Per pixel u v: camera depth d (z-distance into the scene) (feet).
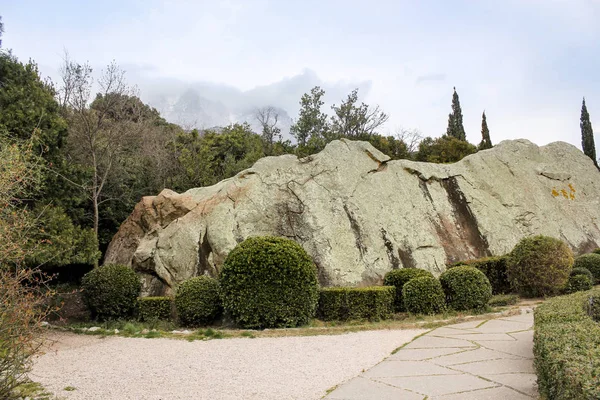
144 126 65.21
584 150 119.85
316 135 81.46
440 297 34.63
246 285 32.35
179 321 34.55
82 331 33.17
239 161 65.87
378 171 48.75
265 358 24.22
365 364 22.24
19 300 17.06
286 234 41.86
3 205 20.85
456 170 53.57
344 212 43.75
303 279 32.91
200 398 17.78
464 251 47.62
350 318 33.94
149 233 43.93
